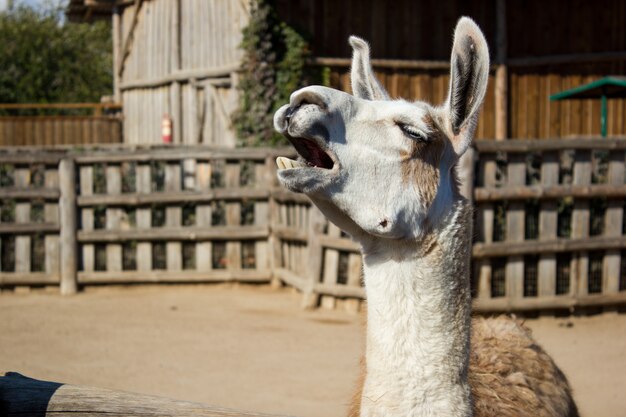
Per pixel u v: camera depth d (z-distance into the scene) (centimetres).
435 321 300
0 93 3756
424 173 305
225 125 1783
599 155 1108
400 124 303
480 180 989
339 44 1703
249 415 335
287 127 293
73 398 342
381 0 1723
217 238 1200
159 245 1211
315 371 769
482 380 369
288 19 1664
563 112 1809
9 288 1173
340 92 303
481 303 982
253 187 1212
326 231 1090
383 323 303
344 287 1039
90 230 1179
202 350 844
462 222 313
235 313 1034
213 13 1828
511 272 1001
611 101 1820
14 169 1180
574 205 1013
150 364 784
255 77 1623
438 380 297
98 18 2656
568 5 1794
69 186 1165
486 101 1778
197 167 1203
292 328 951
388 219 297
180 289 1195
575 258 1016
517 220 998
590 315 1030
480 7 1772
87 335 906
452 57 316
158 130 2131
